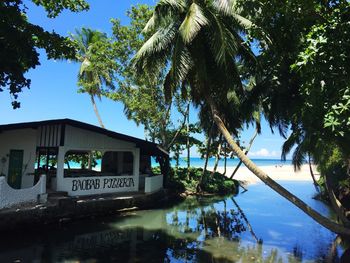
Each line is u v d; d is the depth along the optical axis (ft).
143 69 58.13
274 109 64.23
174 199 90.12
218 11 50.55
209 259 37.86
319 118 37.35
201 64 51.57
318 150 43.80
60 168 59.77
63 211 52.01
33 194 49.62
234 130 84.17
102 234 47.39
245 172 207.82
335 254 40.65
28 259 35.06
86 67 102.99
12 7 34.83
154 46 53.47
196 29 45.96
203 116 96.37
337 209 52.85
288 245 44.78
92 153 106.22
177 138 115.96
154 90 96.22
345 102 28.17
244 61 57.77
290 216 67.15
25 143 59.21
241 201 89.71
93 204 58.03
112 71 96.68
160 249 41.24
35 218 47.03
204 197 97.04
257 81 70.90
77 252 38.27
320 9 31.58
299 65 28.19
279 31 39.34
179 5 51.01
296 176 192.65
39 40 39.19
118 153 86.84
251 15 37.86
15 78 36.65
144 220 58.95
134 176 74.79
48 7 39.34
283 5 33.06
